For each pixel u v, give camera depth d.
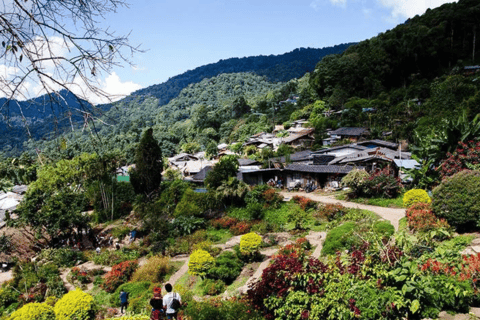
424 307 8.76
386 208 28.05
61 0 3.08
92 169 40.47
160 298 10.75
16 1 3.00
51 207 32.25
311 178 40.78
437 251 10.55
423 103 64.38
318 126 71.38
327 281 9.74
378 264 9.37
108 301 19.94
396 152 41.88
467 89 55.06
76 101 3.05
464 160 21.61
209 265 20.02
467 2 89.94
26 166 57.47
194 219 31.14
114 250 29.17
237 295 16.09
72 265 27.33
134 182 40.09
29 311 14.74
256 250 21.83
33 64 3.03
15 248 31.00
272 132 90.56
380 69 86.88
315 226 27.31
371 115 65.12
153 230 30.59
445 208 17.22
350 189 35.31
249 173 43.78
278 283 10.09
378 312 8.48
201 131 120.50
